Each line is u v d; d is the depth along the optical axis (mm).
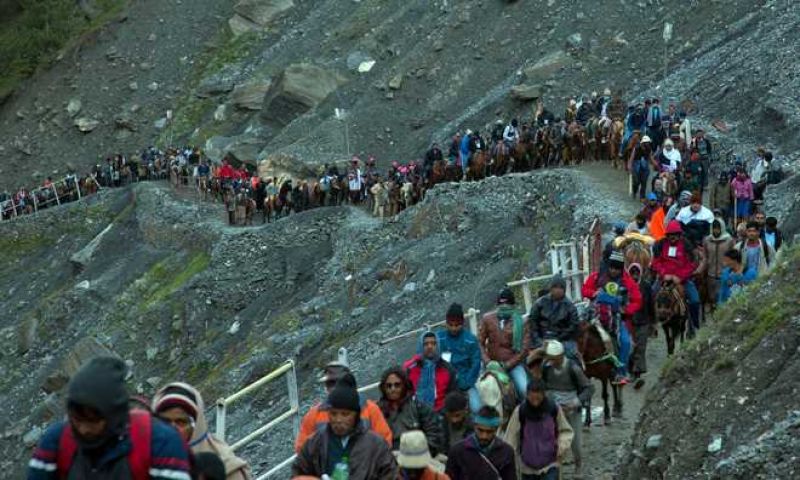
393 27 173250
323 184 131000
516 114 139875
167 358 119562
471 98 152875
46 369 127938
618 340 40875
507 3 162000
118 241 151250
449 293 88562
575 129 104000
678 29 140500
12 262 162000
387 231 111375
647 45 140625
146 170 168375
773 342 28828
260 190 138125
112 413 13289
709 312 54688
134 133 194625
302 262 120812
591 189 90000
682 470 27547
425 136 149875
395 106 156375
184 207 147125
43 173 194875
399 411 27438
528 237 90625
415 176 117688
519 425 29969
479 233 96375
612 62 141000
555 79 141125
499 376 33094
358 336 88875
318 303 104500
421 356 31281
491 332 35688
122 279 139000
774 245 54969
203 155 170625
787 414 26000
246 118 180125
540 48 151375
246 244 125875
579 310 45438
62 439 13867
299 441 24391
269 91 174875
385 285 98688
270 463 62719
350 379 24672
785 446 24875
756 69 107500
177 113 192625
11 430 115625
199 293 123188
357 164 129875
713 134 100625
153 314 123625
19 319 150875
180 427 18094
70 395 13195
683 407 30250
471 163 110750
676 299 45906
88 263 149875
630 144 94938
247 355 98625
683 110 109062
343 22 184000
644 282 43688
